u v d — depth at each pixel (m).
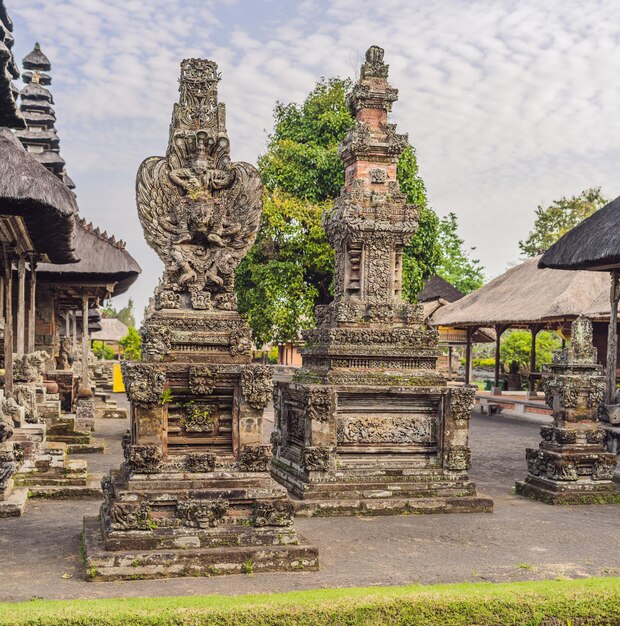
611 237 14.45
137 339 44.34
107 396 26.03
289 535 7.25
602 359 26.14
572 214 47.41
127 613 5.23
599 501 11.30
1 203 9.99
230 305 8.02
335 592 5.80
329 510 10.21
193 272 7.97
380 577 7.11
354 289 11.69
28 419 12.27
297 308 27.14
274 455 12.41
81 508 10.04
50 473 11.21
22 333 13.76
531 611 5.72
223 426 7.75
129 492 7.09
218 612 5.32
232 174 8.27
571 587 6.02
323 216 12.43
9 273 12.37
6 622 5.07
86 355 20.62
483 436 20.59
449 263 57.97
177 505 7.13
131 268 19.47
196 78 8.27
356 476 10.62
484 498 10.66
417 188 27.20
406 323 11.52
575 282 25.28
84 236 19.77
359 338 11.12
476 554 8.18
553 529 9.52
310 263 27.19
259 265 27.44
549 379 12.16
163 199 8.09
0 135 10.72
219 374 7.63
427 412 11.12
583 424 11.69
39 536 8.29
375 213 11.56
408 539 8.86
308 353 11.77
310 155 27.34
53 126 22.73
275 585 6.62
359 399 10.91
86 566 6.77
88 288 20.50
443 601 5.66
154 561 6.76
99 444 15.77
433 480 10.81
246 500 7.32
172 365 7.53
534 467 11.94
